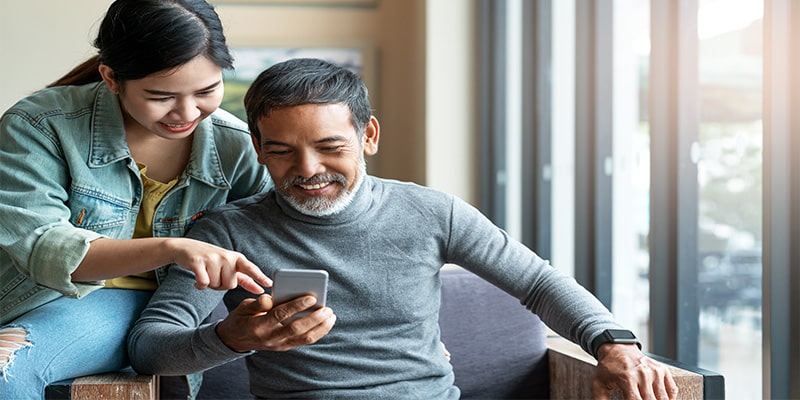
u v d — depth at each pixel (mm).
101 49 1384
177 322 1404
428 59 3920
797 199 1607
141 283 1574
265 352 1465
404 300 1449
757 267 1823
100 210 1488
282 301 1198
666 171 2145
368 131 1478
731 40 1891
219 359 1288
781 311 1623
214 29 1381
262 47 4492
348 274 1435
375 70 4543
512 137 3727
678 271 2100
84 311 1426
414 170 4344
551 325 1438
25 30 4105
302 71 1366
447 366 1502
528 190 3426
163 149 1550
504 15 3785
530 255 1501
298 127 1345
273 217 1466
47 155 1447
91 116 1492
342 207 1425
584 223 2795
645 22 2361
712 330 2021
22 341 1307
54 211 1398
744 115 1847
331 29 4539
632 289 2500
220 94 1423
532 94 3414
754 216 1822
